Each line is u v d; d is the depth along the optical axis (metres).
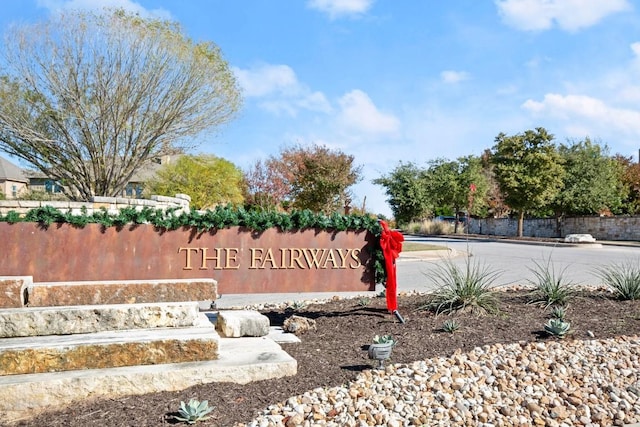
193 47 21.03
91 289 5.56
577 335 5.77
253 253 6.82
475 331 5.90
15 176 47.94
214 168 31.42
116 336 4.64
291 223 6.89
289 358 4.75
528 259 18.55
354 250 7.05
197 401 3.90
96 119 19.69
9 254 6.28
